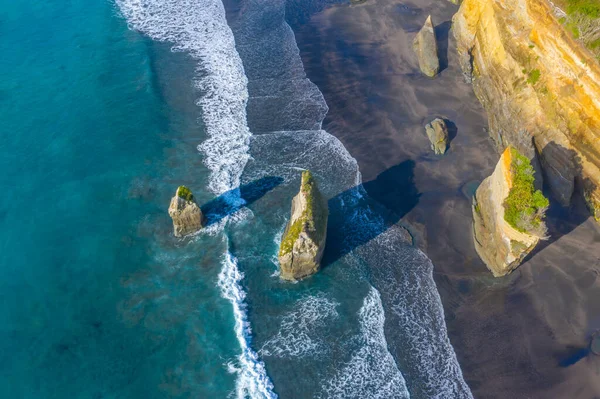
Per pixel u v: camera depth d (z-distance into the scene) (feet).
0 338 76.07
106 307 81.61
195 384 73.26
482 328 80.23
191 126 116.26
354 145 112.27
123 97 121.19
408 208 98.89
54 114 114.73
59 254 88.28
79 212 95.45
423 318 81.92
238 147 111.86
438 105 120.78
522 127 101.40
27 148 106.32
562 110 93.97
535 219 79.71
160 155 108.68
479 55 122.83
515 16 106.32
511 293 84.38
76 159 105.50
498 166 88.53
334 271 88.53
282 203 100.17
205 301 83.46
